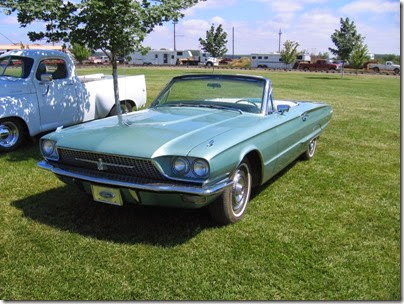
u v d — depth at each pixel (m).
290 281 2.89
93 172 3.45
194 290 2.77
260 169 4.05
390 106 13.70
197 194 3.05
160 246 3.33
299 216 4.02
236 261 3.13
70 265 3.03
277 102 5.88
